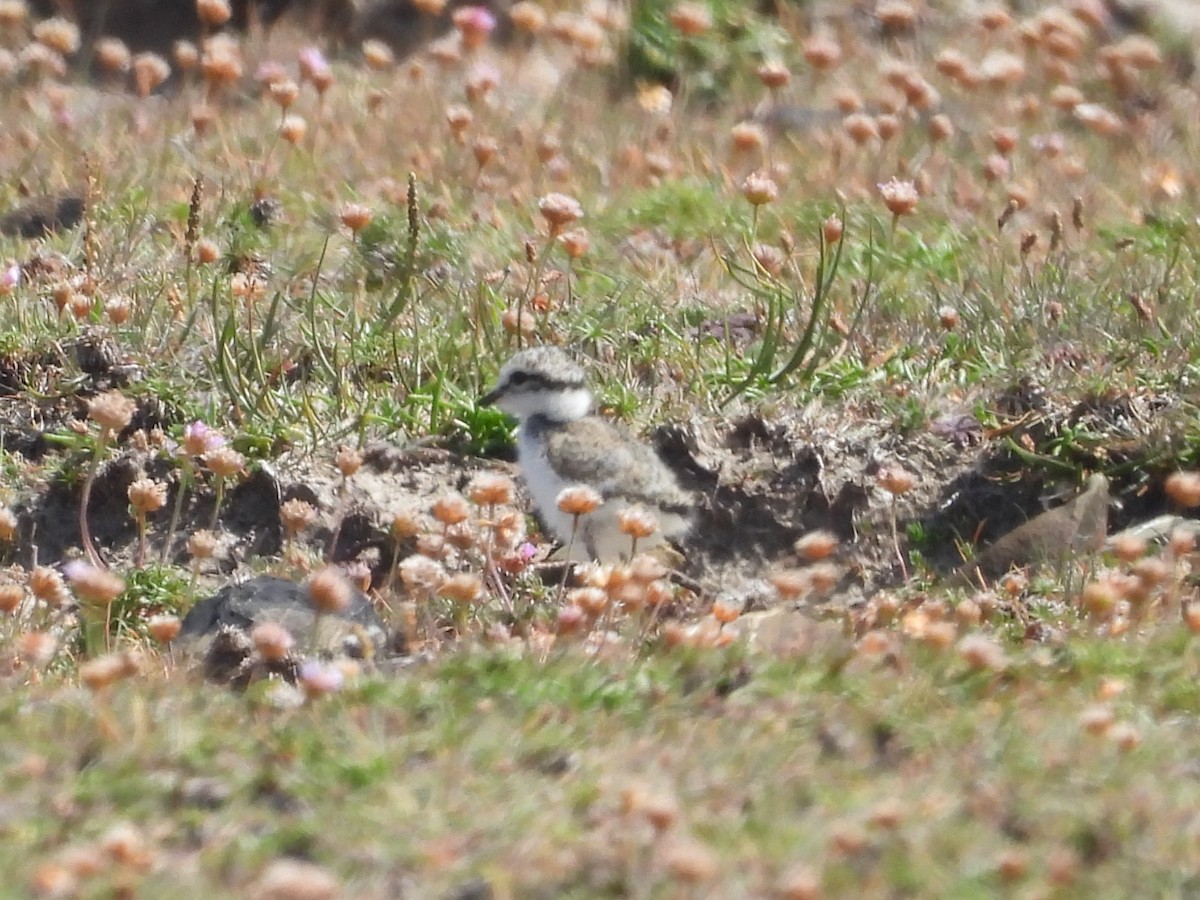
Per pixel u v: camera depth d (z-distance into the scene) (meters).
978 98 19.45
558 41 21.25
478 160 15.73
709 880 6.55
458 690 8.17
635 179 16.75
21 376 12.51
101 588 8.77
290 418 12.27
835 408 12.35
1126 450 11.74
